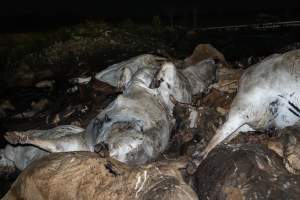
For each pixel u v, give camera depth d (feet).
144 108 7.30
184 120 7.85
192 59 10.59
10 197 5.61
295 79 6.59
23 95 12.62
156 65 9.21
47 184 5.39
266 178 5.08
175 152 7.44
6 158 8.34
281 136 6.26
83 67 14.71
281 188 4.96
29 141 7.27
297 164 5.61
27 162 7.90
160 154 7.22
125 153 6.59
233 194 5.06
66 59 15.98
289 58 6.67
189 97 8.43
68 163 5.51
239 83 7.09
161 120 7.33
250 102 6.82
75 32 18.72
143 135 6.83
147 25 20.18
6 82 14.19
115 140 6.61
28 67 15.10
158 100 7.75
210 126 7.72
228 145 5.71
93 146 7.18
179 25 21.86
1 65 16.16
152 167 5.36
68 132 7.82
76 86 10.89
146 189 4.97
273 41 16.20
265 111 6.82
